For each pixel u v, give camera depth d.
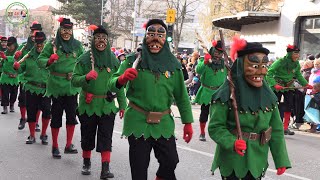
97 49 5.75
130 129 4.32
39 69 7.59
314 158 7.78
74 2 49.75
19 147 7.57
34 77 7.63
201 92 8.62
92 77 5.31
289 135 10.23
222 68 8.48
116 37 52.53
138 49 4.55
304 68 12.18
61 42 6.76
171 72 4.37
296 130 11.20
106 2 53.44
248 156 3.62
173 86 4.42
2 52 11.02
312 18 16.67
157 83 4.30
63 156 7.06
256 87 3.65
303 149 8.58
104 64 5.74
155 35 4.29
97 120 5.80
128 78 4.08
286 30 17.61
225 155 3.68
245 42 3.62
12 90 11.63
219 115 3.67
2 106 12.56
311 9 16.44
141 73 4.30
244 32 20.52
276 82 9.83
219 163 3.75
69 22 6.81
